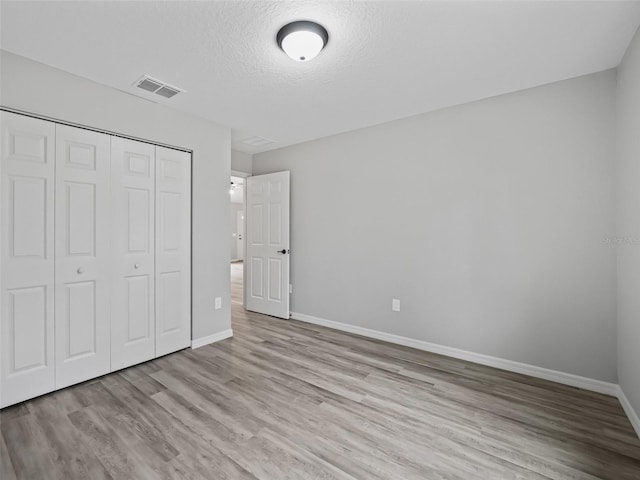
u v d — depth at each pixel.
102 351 2.39
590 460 1.54
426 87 2.41
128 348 2.55
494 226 2.61
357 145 3.39
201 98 2.59
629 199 1.86
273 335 3.39
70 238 2.21
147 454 1.57
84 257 2.28
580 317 2.28
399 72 2.17
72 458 1.53
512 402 2.07
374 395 2.15
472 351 2.73
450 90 2.46
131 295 2.56
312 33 1.65
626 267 1.93
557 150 2.34
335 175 3.59
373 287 3.32
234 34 1.76
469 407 2.01
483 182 2.65
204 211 3.07
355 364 2.66
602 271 2.20
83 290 2.29
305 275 3.90
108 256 2.41
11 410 1.93
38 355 2.08
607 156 2.17
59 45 1.84
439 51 1.92
